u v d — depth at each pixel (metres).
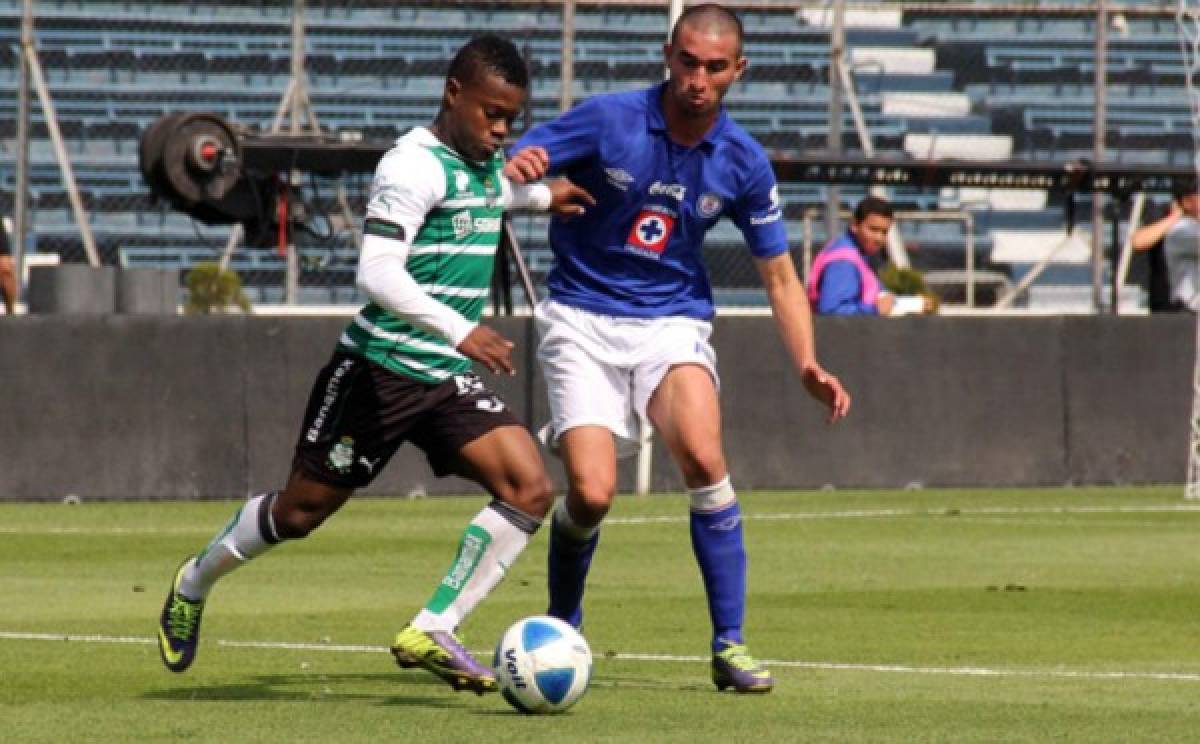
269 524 20.47
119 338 52.94
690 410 21.19
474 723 18.09
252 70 82.50
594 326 21.67
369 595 32.06
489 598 31.66
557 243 21.98
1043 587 33.62
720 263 81.81
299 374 53.94
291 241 58.84
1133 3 93.12
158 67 82.56
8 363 52.38
